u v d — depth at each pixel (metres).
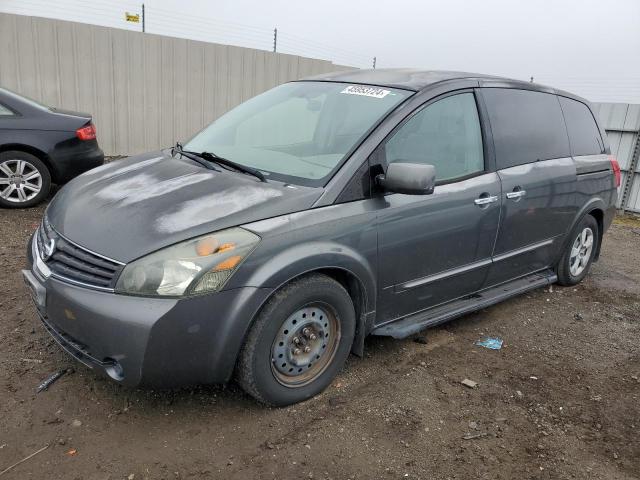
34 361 3.29
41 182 6.77
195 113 11.79
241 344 2.74
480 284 4.03
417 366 3.58
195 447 2.67
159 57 11.02
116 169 3.60
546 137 4.46
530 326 4.39
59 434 2.70
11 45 9.56
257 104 4.16
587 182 4.84
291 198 2.89
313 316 3.00
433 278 3.58
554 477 2.66
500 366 3.69
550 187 4.35
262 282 2.67
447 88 3.67
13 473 2.44
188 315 2.53
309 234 2.85
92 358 2.63
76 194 3.26
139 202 2.92
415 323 3.55
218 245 2.60
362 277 3.12
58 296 2.68
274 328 2.79
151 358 2.50
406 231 3.29
